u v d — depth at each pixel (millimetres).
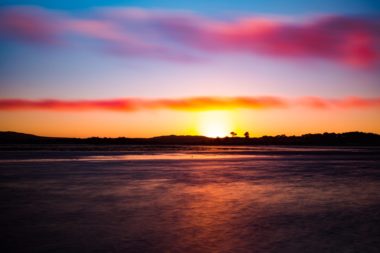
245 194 17234
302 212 13320
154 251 9039
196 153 66438
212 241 9828
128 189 18797
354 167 33531
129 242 9711
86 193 17453
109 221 11906
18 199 15797
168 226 11312
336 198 16234
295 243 9664
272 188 19219
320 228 11133
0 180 22438
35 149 81875
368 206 14453
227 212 13289
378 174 26953
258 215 12836
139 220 12055
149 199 15828
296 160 44281
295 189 18891
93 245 9453
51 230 10836
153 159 44750
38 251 9031
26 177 24094
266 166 34469
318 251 9055
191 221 11945
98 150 77938
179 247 9336
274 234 10484
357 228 11156
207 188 19156
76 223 11641
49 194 17156
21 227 11148
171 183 21250
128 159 44344
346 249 9203
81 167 32062
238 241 9836
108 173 26875
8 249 9180
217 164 36656
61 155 53219
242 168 32031
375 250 9125
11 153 59406
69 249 9156
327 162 40688
